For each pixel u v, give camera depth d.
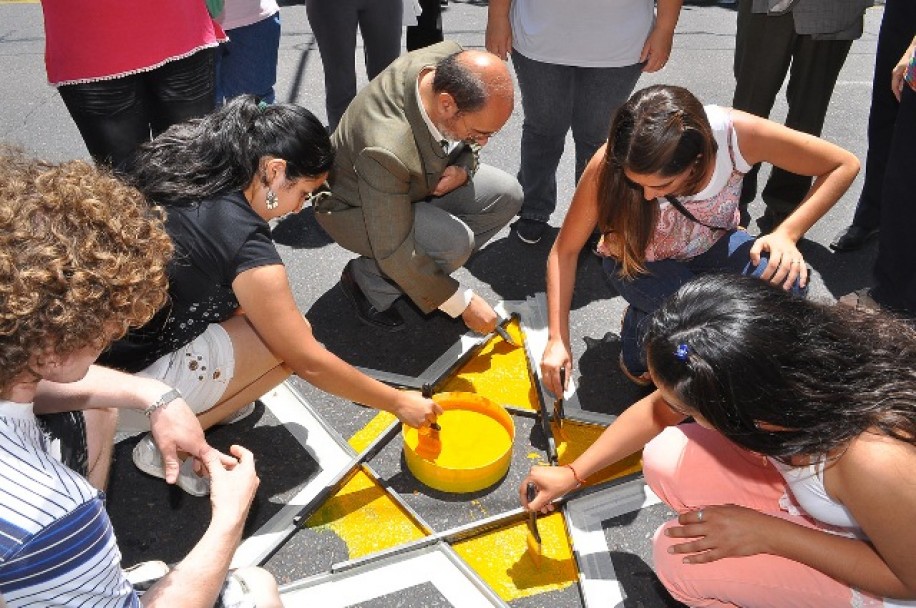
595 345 2.89
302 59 5.07
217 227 1.96
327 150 2.09
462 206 2.92
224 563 1.49
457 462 2.39
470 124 2.36
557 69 2.96
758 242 2.41
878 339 1.54
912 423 1.45
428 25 4.00
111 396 1.80
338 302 3.06
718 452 1.90
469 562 2.16
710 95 4.76
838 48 3.03
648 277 2.48
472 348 2.81
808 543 1.65
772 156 2.34
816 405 1.44
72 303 1.14
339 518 2.27
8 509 1.14
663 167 1.98
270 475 2.37
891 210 2.82
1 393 1.20
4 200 1.17
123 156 2.85
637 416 2.02
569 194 3.73
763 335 1.45
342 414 2.61
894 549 1.50
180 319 2.05
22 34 5.43
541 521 2.27
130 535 2.23
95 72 2.63
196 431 1.81
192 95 2.90
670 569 1.92
